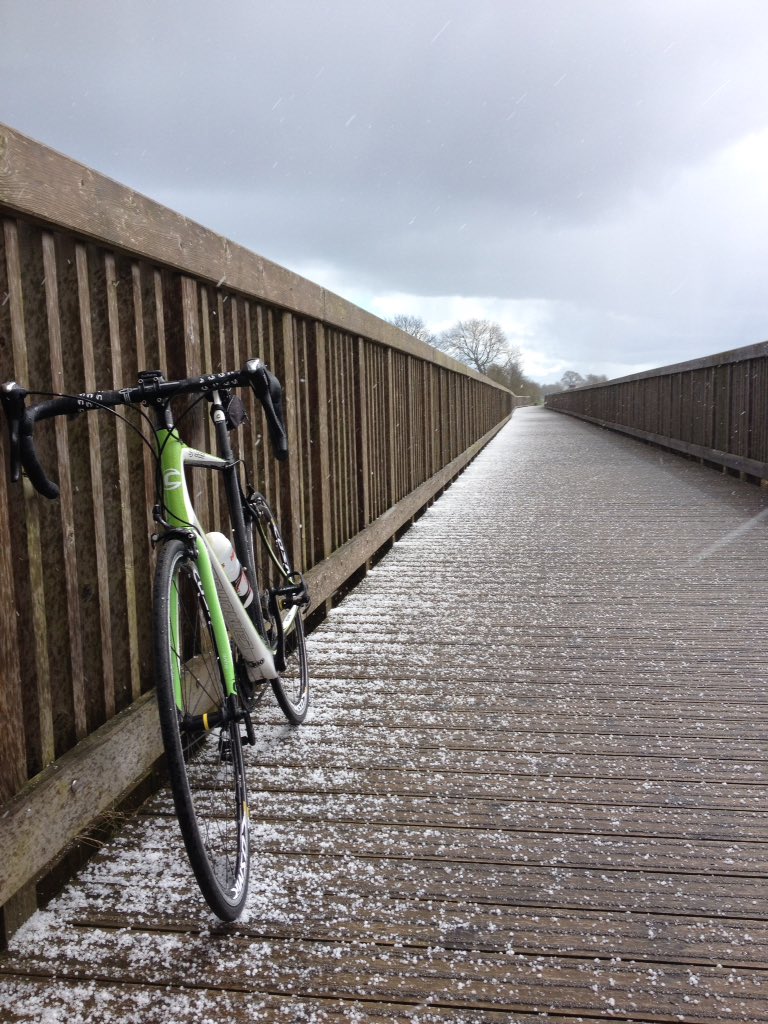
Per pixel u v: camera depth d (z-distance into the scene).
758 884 1.73
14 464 1.46
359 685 2.99
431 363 7.95
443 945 1.54
